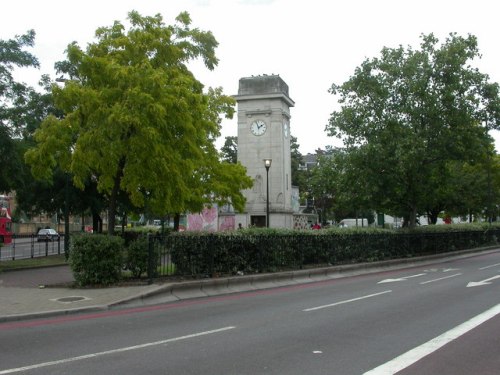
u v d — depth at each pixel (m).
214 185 27.48
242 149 44.31
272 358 6.84
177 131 15.63
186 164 16.02
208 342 7.87
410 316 10.11
